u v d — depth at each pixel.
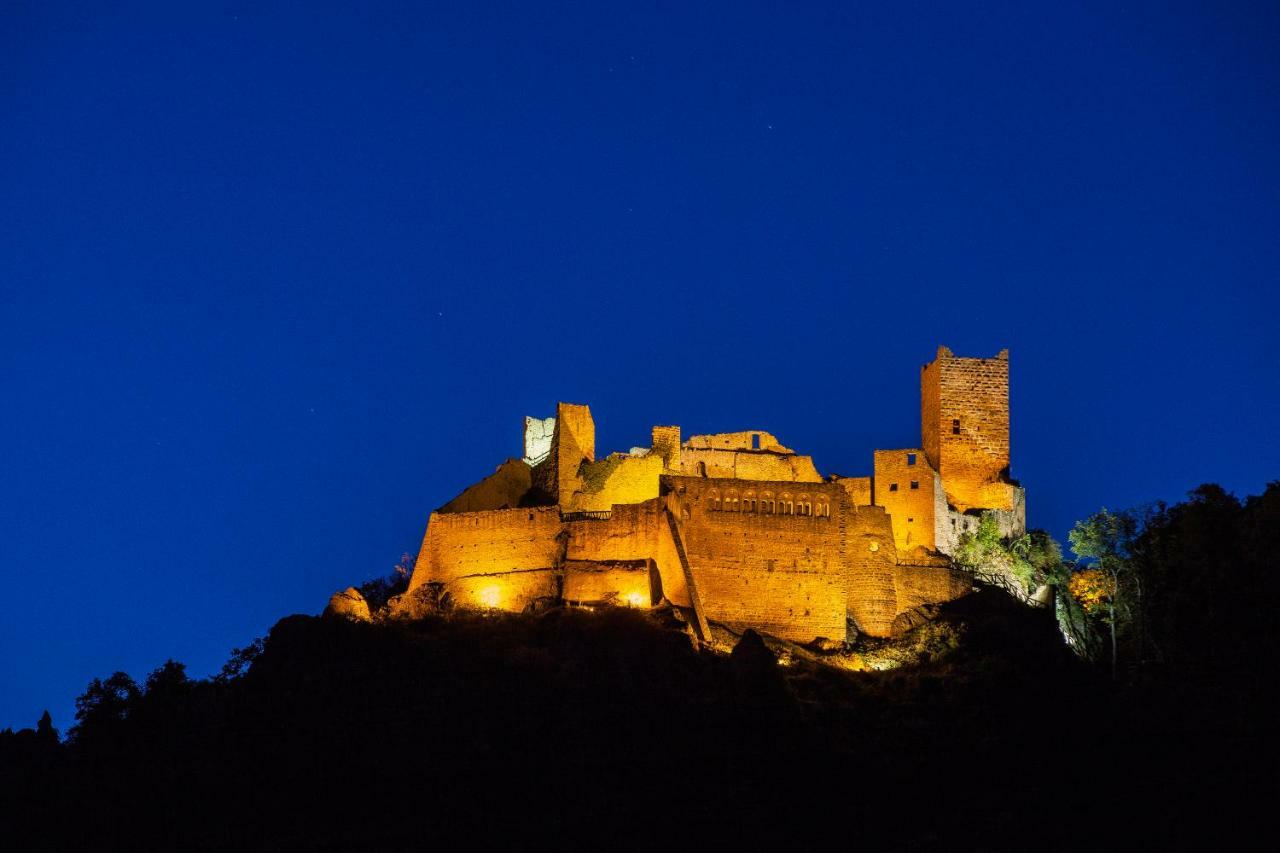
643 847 115.38
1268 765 123.50
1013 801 121.25
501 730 126.81
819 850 115.81
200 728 131.25
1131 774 124.50
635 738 126.00
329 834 118.00
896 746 127.19
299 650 134.75
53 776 128.12
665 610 136.88
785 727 125.94
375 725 127.75
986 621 142.62
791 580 144.38
